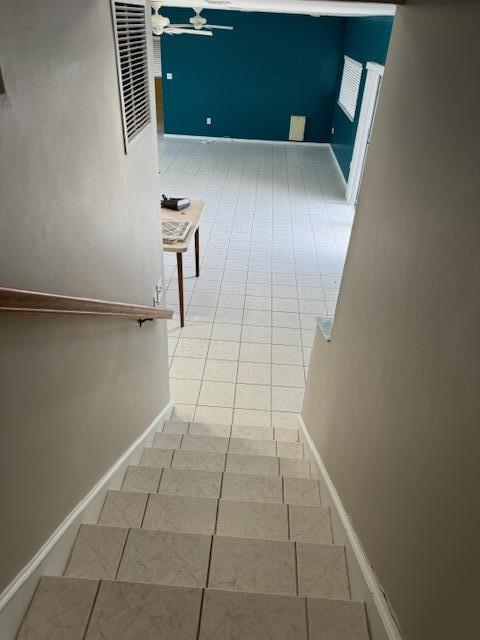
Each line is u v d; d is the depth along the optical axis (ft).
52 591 4.73
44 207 4.25
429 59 4.48
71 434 5.47
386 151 5.67
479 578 2.91
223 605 4.79
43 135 4.15
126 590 4.80
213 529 6.82
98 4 5.43
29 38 3.79
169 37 31.89
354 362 6.54
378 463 5.14
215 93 33.83
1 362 3.74
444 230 3.90
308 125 34.65
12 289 3.33
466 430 3.26
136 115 7.44
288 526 6.98
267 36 31.45
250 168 30.17
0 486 3.90
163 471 8.15
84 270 5.41
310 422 10.05
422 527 3.85
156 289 9.70
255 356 14.42
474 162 3.45
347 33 30.19
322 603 4.92
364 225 6.50
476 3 3.59
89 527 5.90
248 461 9.30
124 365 7.59
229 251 20.08
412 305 4.49
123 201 6.95
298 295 17.37
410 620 3.93
